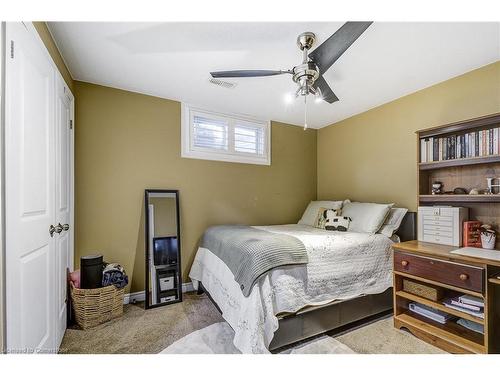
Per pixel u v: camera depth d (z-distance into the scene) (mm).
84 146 2441
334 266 2014
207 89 2660
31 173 1312
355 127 3400
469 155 2049
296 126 3861
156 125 2820
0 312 1027
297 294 1767
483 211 2086
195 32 1731
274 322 1584
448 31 1694
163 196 2797
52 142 1630
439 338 1771
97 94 2520
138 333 1955
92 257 2129
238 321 1652
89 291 2041
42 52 1469
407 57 2023
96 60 2080
